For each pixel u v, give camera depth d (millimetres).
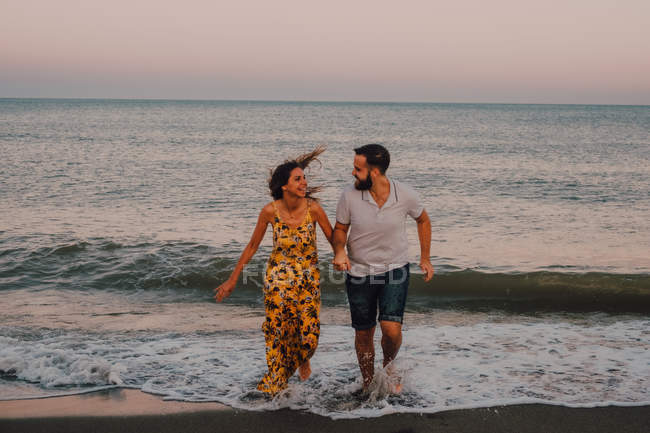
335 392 3711
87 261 8156
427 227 3693
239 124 71375
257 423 3246
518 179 20234
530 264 8391
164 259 8250
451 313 6113
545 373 4102
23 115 88938
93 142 37312
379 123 78875
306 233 3580
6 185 16797
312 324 3605
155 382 3867
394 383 3664
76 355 4281
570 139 45312
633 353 4602
